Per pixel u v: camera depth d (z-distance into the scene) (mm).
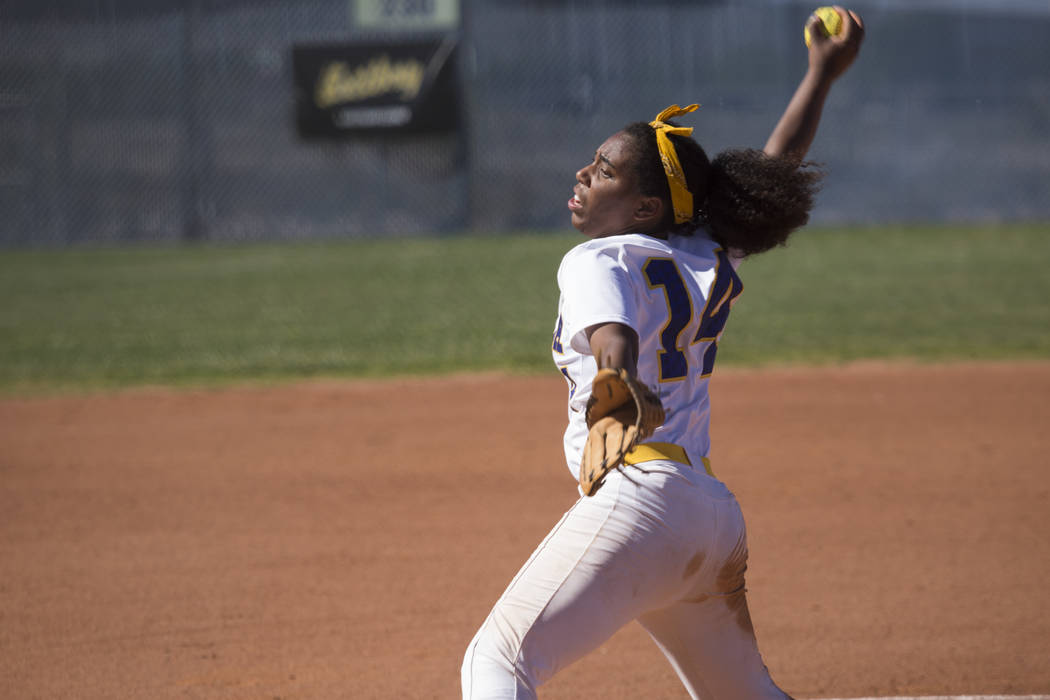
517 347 38969
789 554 19297
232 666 15039
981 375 33344
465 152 82312
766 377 33625
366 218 83250
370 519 21531
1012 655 15117
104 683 14562
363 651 15492
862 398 30812
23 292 55094
